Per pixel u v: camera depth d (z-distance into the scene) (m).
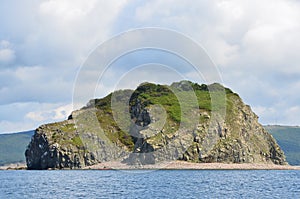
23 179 152.38
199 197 83.38
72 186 112.12
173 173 173.88
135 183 119.94
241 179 139.00
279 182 125.00
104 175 162.88
